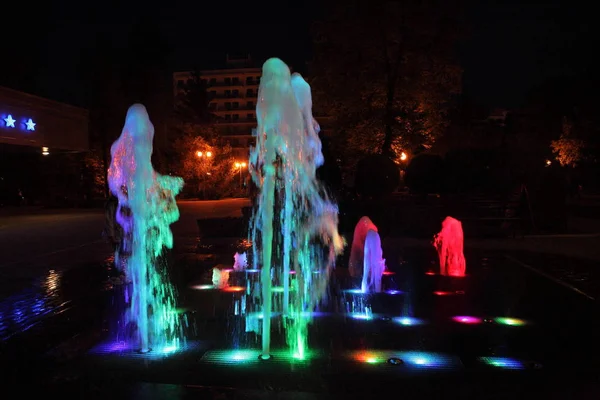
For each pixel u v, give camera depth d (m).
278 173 7.82
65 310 6.02
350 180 24.14
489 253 10.88
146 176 7.62
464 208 15.13
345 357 4.32
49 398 3.53
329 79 20.59
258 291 7.12
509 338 4.88
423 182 19.53
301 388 3.63
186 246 12.23
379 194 16.98
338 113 21.36
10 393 3.63
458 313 5.86
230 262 9.80
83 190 37.78
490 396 3.49
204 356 4.36
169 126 48.28
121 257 7.92
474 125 43.53
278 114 5.19
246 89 86.38
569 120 32.53
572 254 10.70
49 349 4.60
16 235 14.93
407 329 5.20
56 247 12.09
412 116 20.44
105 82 37.06
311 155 7.55
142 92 39.19
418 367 4.07
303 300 6.54
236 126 85.19
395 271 8.70
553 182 14.84
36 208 31.59
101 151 37.72
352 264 8.52
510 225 15.12
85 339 4.88
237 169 54.03
